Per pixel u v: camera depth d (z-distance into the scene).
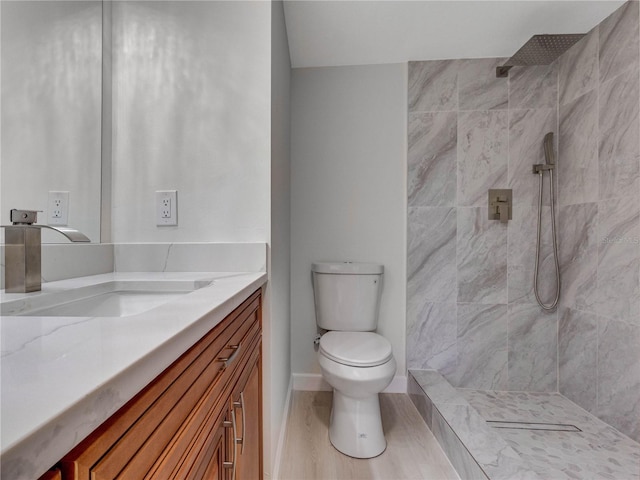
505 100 1.91
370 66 1.97
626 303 1.46
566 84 1.82
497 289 1.92
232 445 0.68
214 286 0.76
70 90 0.95
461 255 1.93
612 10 1.52
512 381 1.92
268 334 1.13
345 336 1.59
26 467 0.18
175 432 0.42
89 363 0.28
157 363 0.33
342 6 1.49
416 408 1.77
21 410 0.21
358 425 1.37
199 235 1.15
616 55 1.51
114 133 1.15
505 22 1.61
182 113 1.15
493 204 1.91
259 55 1.14
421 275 1.95
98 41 1.08
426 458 1.35
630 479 1.18
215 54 1.14
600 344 1.60
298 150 1.98
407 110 1.94
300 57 1.90
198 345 0.50
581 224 1.72
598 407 1.60
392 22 1.60
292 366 1.99
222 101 1.14
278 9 1.33
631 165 1.44
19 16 0.77
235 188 1.15
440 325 1.94
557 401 1.79
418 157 1.94
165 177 1.15
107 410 0.25
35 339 0.35
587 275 1.68
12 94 0.75
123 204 1.15
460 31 1.68
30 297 0.63
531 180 1.91
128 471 0.31
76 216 0.97
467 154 1.93
